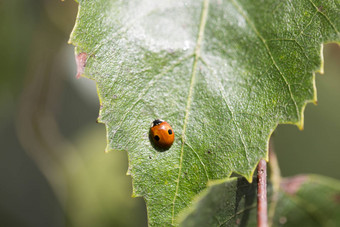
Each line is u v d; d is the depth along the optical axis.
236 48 0.15
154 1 0.15
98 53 0.15
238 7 0.15
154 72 0.15
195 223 0.14
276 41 0.15
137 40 0.15
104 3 0.15
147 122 0.15
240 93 0.15
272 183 0.16
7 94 0.21
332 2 0.15
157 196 0.14
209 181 0.15
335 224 0.16
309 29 0.15
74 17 0.20
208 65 0.15
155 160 0.15
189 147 0.15
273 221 0.16
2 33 0.20
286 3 0.15
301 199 0.16
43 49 0.21
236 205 0.15
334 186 0.16
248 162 0.15
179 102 0.15
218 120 0.15
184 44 0.15
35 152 0.21
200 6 0.15
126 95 0.15
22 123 0.21
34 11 0.20
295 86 0.15
